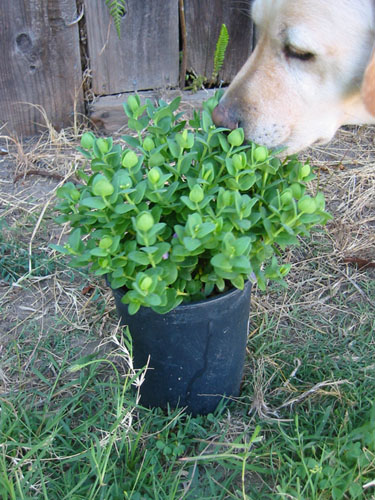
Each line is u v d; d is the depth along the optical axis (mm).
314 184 920
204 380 563
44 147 987
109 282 520
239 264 445
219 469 542
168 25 1006
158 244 465
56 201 864
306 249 808
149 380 564
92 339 674
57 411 578
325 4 598
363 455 510
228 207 474
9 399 588
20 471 494
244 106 635
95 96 1040
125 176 472
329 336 684
